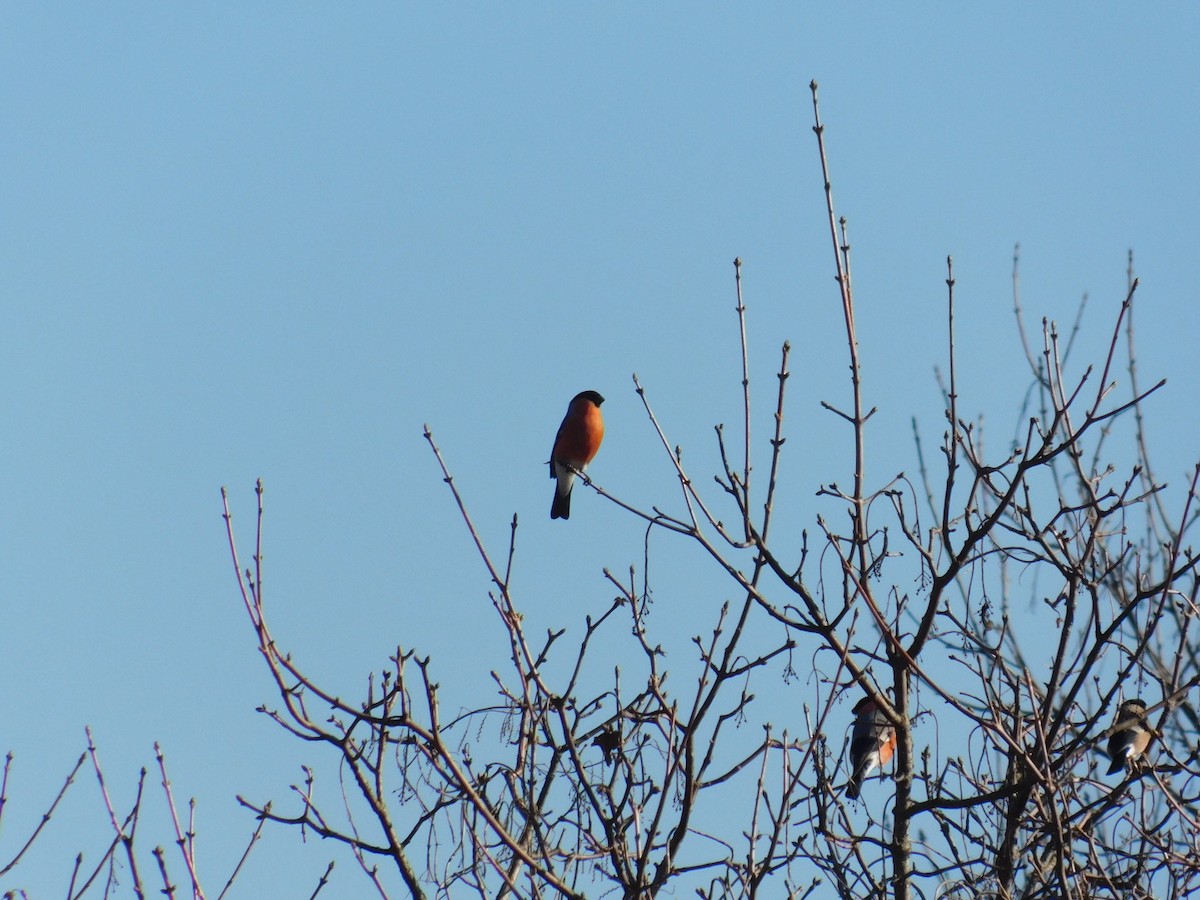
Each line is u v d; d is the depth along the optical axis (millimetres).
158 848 9500
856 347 11398
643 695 10805
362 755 10016
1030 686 11266
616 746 10688
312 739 9953
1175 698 11398
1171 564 11406
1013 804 11469
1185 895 11117
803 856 10820
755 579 10977
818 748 11016
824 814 10992
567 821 10445
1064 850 11141
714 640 10594
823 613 11180
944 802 11422
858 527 11219
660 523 10961
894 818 11680
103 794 9656
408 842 10070
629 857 9820
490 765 10492
